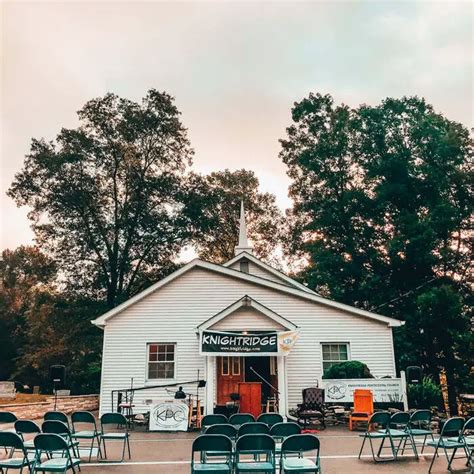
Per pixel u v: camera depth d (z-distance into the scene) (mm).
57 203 31844
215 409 15109
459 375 28609
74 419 9453
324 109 36500
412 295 29719
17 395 27531
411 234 29094
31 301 47469
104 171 33656
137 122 33938
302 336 18062
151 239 33375
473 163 30891
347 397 15109
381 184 32906
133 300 17969
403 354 27688
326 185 34875
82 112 33438
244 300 16453
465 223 30875
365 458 9383
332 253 33938
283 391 15188
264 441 6777
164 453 10172
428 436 11781
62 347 34250
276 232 45344
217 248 42625
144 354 17578
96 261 33188
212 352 15000
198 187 35562
